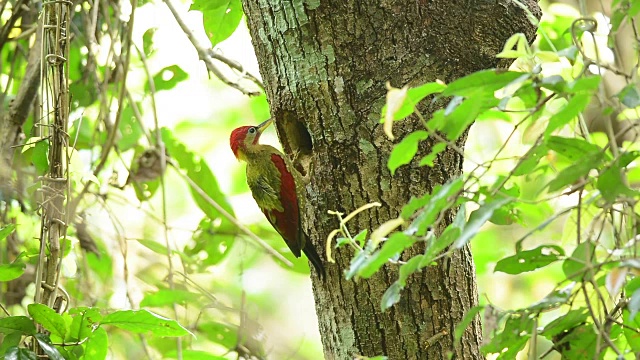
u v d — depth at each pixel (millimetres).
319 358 18375
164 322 8180
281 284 18391
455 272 8172
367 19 8180
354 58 8195
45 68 8938
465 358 8141
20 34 11438
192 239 12734
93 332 8258
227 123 18500
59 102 8797
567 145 6410
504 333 6461
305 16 8250
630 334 6875
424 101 8078
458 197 6031
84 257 11461
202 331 11984
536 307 6297
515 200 5871
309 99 8344
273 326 17656
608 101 6227
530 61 6898
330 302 8383
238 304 14156
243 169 17875
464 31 8203
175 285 12195
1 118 10766
